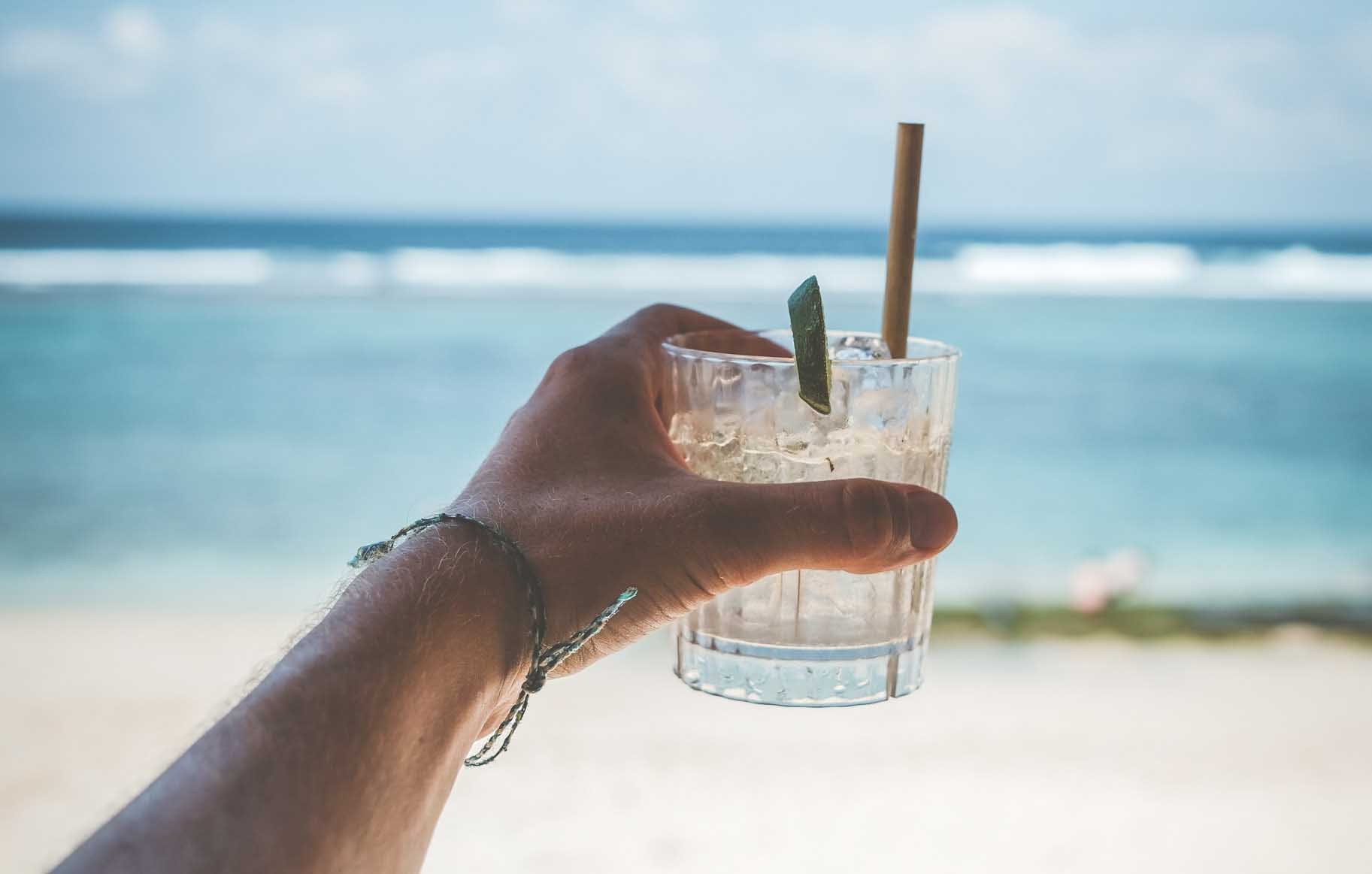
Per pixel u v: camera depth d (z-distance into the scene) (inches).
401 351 757.9
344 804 25.0
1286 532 434.0
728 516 30.9
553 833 193.6
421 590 29.5
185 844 22.3
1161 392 694.5
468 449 540.7
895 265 35.7
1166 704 253.6
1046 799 208.4
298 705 25.5
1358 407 657.0
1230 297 1086.4
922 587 36.4
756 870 183.5
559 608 31.6
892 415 34.9
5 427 564.1
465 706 29.5
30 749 227.1
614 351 38.3
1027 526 439.8
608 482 33.4
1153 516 456.4
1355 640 301.1
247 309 898.7
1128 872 184.2
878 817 201.5
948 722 242.7
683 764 221.3
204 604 336.5
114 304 907.4
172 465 504.7
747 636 34.8
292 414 597.0
